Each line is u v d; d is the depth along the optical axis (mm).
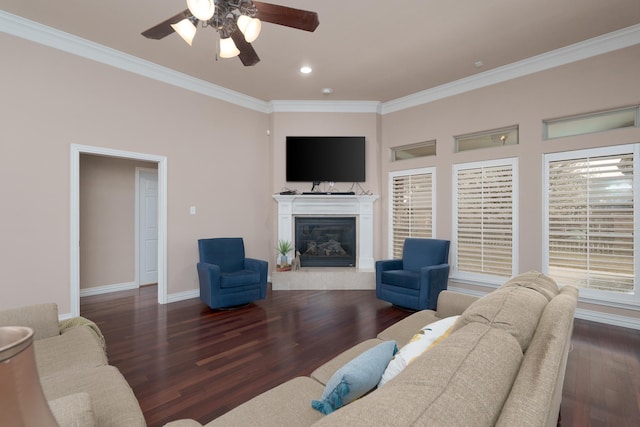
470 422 576
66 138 3418
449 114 4637
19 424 433
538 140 3857
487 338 886
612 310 3393
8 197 3086
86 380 1438
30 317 1875
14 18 3045
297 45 3543
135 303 4238
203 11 1829
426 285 3594
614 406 2014
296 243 5410
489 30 3262
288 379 2320
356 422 545
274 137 5301
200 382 2273
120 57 3752
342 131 5312
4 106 3064
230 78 4414
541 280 1746
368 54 3742
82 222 4633
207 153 4652
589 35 3352
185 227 4422
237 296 3906
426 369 725
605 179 3420
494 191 4203
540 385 708
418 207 4973
